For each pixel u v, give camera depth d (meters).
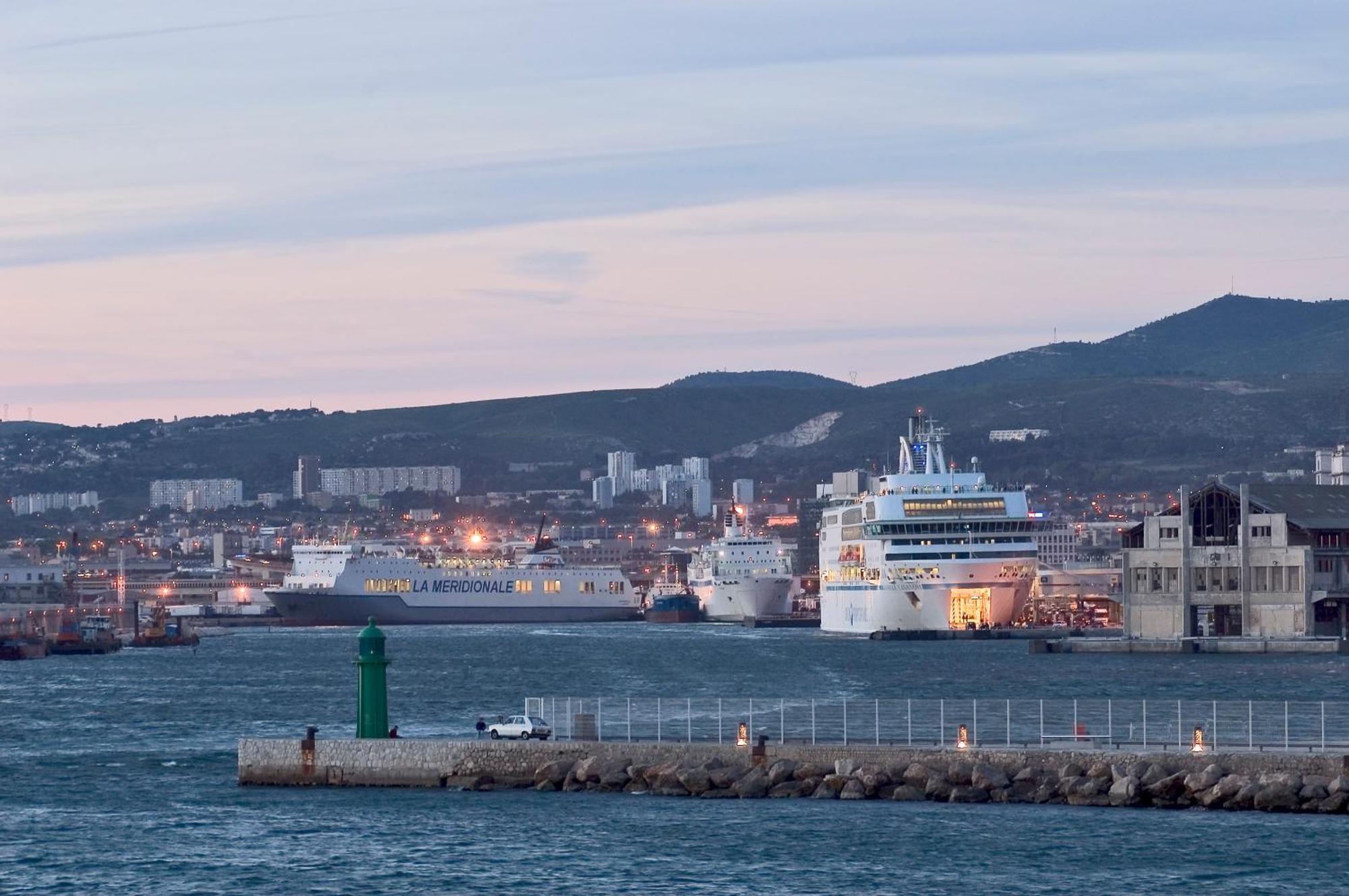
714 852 156.00
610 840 160.62
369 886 147.50
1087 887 143.88
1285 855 151.25
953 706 185.75
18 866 157.25
